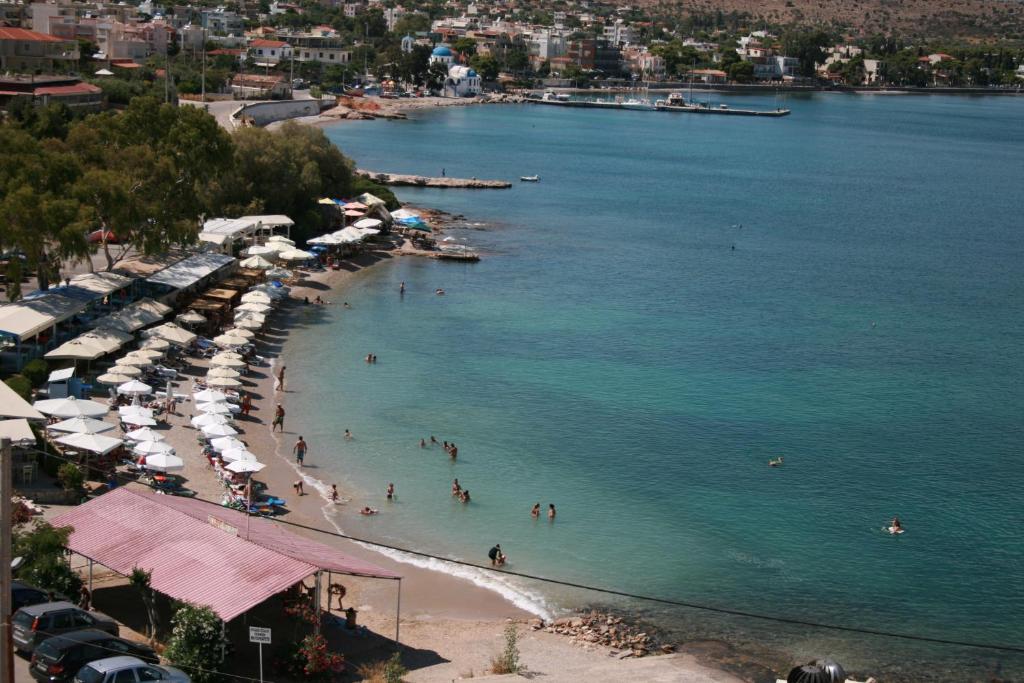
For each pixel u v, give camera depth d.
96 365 107.69
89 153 137.75
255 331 131.88
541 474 96.88
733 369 131.88
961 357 143.00
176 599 57.03
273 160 183.00
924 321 161.88
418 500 89.88
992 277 198.25
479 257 187.88
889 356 141.62
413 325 142.38
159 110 151.75
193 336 114.69
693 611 75.00
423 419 108.62
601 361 131.75
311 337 134.00
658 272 186.38
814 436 110.19
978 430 114.44
